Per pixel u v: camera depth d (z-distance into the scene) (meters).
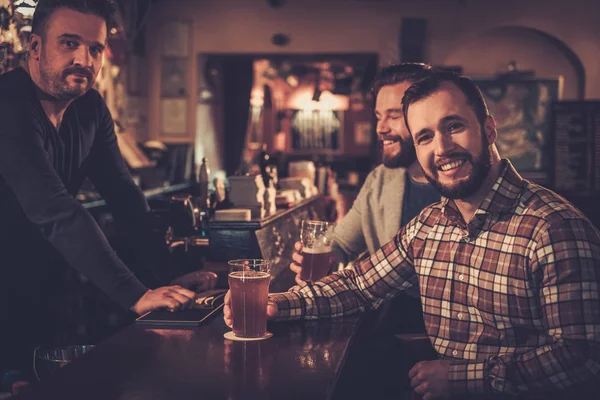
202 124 9.27
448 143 1.72
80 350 1.86
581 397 1.59
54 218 1.96
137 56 8.56
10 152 2.00
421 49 8.69
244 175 2.94
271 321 1.88
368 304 2.03
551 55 9.16
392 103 2.73
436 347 1.88
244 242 2.70
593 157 5.64
